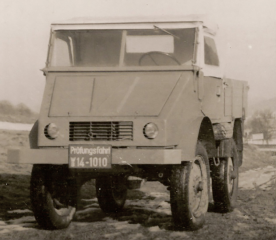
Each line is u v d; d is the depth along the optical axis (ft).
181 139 19.16
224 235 18.95
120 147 18.94
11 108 66.03
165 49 21.08
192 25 21.01
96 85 20.35
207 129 21.13
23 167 36.45
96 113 19.29
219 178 23.43
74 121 19.27
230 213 23.67
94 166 18.60
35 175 19.54
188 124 19.45
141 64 21.03
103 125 19.15
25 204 26.20
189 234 19.15
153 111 19.08
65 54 21.53
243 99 28.99
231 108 26.27
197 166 20.39
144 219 22.59
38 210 19.52
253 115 77.15
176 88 19.86
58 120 19.38
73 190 21.25
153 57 21.04
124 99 19.66
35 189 19.45
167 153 18.16
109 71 20.84
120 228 20.33
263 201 26.86
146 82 20.24
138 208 25.63
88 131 19.21
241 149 28.58
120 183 22.53
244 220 21.94
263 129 74.95
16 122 60.08
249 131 75.66
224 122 24.90
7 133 46.93
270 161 50.44
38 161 18.95
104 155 18.52
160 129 18.76
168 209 25.25
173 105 19.27
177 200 19.02
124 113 19.16
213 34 22.81
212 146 21.72
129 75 20.65
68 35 21.62
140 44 21.22
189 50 20.89
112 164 19.06
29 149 19.03
